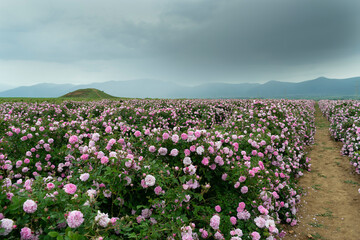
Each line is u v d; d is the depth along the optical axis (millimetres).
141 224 2645
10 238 1750
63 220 1880
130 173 3010
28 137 5230
